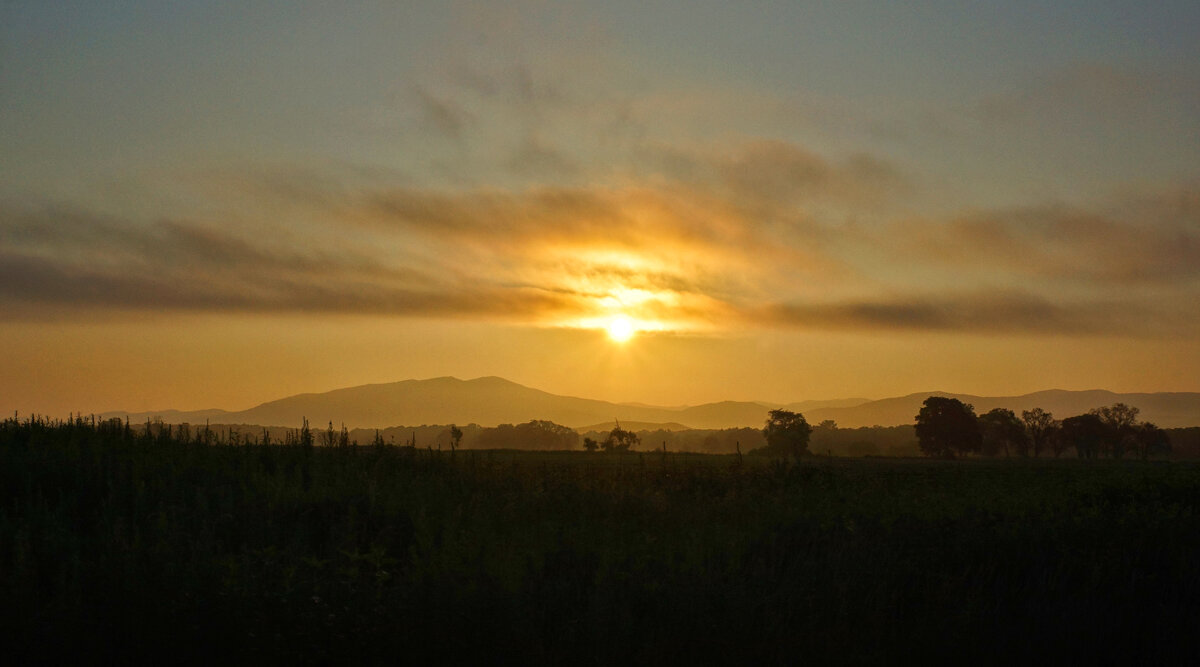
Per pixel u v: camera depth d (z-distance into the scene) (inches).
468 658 260.7
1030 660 304.2
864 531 449.7
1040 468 1427.2
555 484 593.9
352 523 408.5
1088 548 441.1
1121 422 5639.8
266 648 251.4
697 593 311.9
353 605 276.7
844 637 309.4
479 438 7071.9
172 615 259.6
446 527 403.5
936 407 4613.7
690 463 864.9
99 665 246.4
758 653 284.5
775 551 408.5
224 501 448.1
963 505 541.3
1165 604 364.5
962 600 362.6
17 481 464.8
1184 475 807.1
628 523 462.0
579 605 310.8
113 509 420.8
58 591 283.3
